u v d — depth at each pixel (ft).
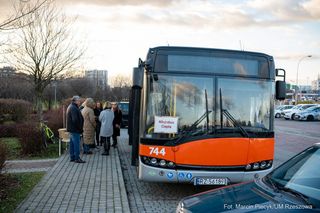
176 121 23.66
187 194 26.04
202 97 23.99
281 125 114.01
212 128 23.66
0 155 25.23
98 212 20.12
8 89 82.94
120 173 30.58
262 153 24.03
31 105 76.54
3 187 24.39
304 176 13.84
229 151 23.54
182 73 24.14
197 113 23.81
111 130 41.47
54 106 102.27
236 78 24.48
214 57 24.49
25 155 40.78
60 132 41.32
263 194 12.73
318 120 143.64
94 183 26.89
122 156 44.37
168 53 24.22
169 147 23.39
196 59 24.34
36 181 27.58
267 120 24.54
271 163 24.41
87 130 41.63
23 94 85.30
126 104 91.45
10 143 49.93
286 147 57.26
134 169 35.83
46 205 21.17
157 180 23.45
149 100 23.94
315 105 150.82
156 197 25.22
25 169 32.81
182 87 24.03
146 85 24.07
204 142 23.40
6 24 23.58
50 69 55.42
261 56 25.07
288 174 14.30
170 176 23.29
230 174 23.34
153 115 23.79
